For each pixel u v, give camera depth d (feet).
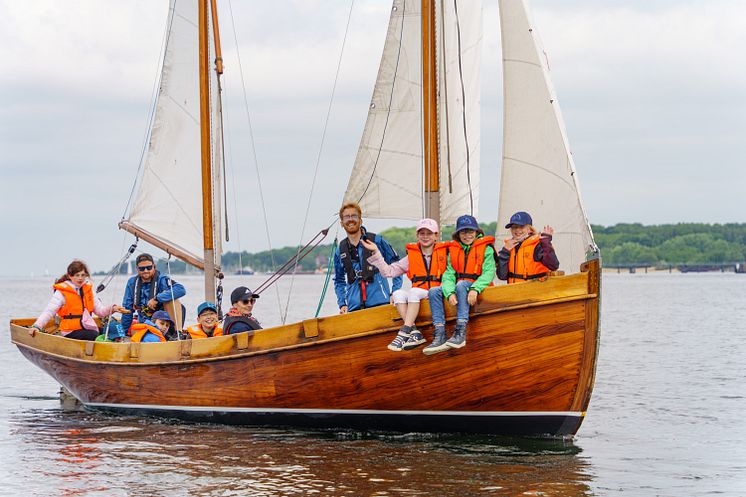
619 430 45.37
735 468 37.04
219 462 36.60
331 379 39.96
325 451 38.01
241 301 44.29
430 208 45.11
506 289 36.73
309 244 49.90
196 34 57.11
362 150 48.62
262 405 42.22
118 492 32.71
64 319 51.70
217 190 55.47
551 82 41.55
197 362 43.75
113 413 49.44
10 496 32.42
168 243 57.36
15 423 46.83
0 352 86.07
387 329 38.19
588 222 40.01
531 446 38.60
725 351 85.05
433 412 39.22
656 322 129.90
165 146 57.57
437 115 45.44
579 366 36.58
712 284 365.61
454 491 32.17
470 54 47.11
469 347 37.37
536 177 41.81
